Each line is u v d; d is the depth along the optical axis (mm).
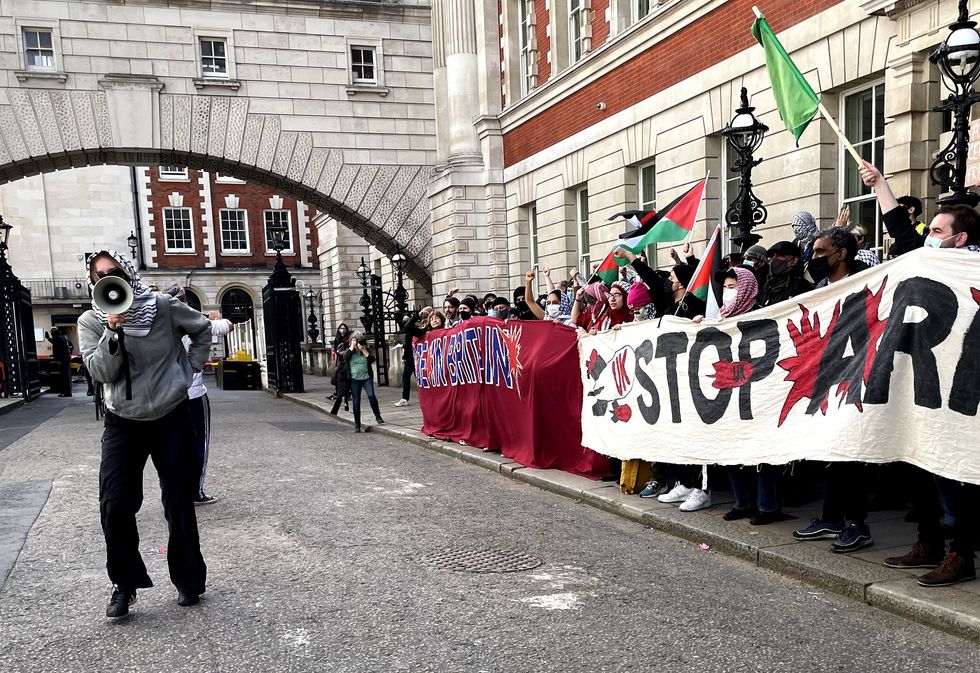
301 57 20297
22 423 12977
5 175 19203
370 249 32250
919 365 3668
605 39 13633
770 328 4605
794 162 9164
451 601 3889
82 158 19281
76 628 3615
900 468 5145
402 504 6160
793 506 5449
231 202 41219
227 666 3154
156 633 3529
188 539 3877
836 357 4176
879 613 3604
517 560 4590
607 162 13555
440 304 19812
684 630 3451
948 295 3568
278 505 6195
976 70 4738
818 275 4699
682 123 11328
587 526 5398
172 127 19188
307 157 20562
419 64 21422
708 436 5062
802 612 3645
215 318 4348
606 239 13742
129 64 18703
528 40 16828
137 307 3686
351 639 3420
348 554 4758
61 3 18078
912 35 7285
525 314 10227
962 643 3225
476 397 8602
